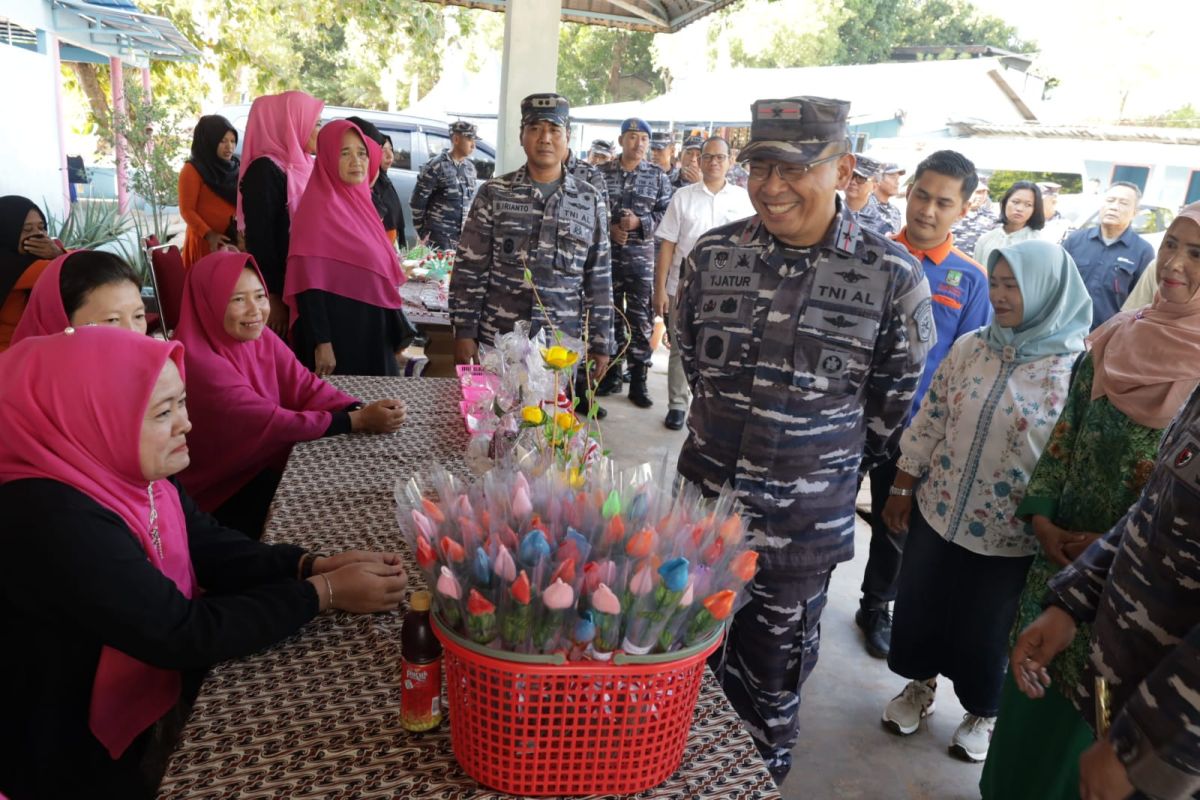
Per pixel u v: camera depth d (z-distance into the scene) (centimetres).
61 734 130
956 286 269
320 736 109
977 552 210
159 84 1347
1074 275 200
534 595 91
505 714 95
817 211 158
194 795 97
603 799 100
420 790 100
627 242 525
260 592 131
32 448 124
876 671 277
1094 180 1098
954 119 1405
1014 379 204
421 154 827
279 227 378
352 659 127
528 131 316
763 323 168
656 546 99
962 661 223
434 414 243
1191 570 113
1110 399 166
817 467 170
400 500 114
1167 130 1130
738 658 185
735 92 1359
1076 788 163
